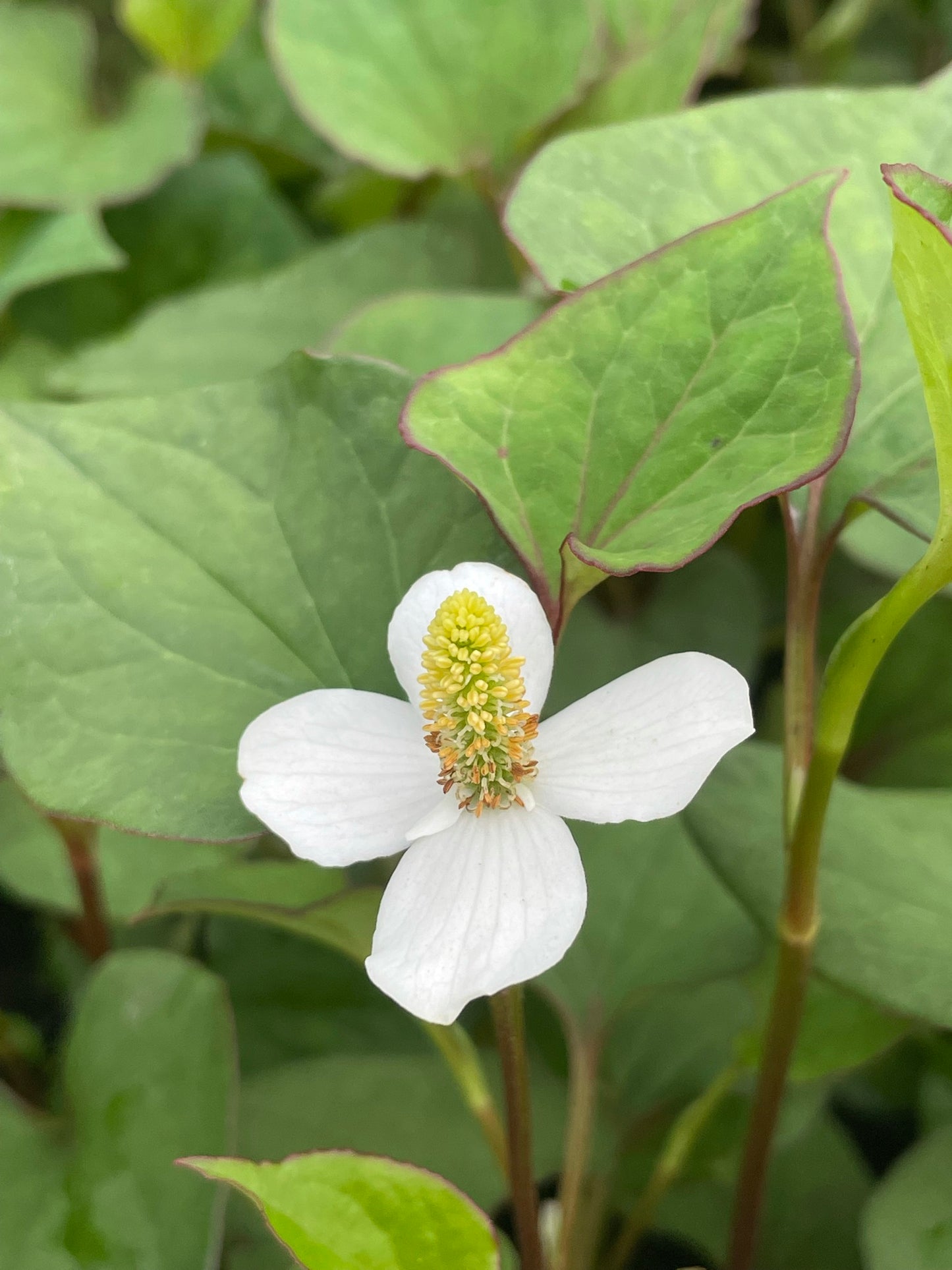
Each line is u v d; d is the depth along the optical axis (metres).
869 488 0.11
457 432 0.10
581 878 0.09
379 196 0.23
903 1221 0.13
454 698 0.10
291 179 0.25
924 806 0.13
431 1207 0.09
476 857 0.10
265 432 0.11
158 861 0.16
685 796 0.09
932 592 0.10
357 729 0.10
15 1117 0.14
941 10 0.27
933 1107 0.16
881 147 0.13
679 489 0.10
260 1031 0.17
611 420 0.10
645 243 0.12
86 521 0.11
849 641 0.10
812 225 0.10
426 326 0.17
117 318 0.23
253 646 0.11
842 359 0.10
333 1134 0.15
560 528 0.10
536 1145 0.15
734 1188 0.16
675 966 0.15
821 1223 0.15
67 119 0.24
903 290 0.09
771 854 0.13
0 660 0.10
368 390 0.11
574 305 0.10
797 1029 0.12
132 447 0.11
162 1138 0.13
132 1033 0.14
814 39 0.26
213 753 0.10
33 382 0.22
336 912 0.11
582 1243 0.15
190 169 0.24
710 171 0.12
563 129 0.21
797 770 0.12
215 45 0.24
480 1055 0.16
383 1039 0.17
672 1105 0.16
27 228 0.22
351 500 0.11
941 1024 0.11
